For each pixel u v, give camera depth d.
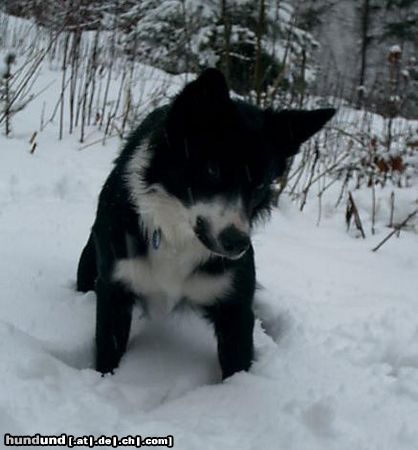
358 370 1.33
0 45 3.41
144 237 1.26
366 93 4.12
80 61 3.09
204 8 3.77
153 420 1.09
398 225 2.20
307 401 1.17
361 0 6.94
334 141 3.21
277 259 1.89
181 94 1.17
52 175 2.14
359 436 1.08
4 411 0.99
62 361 1.29
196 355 1.41
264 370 1.31
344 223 2.28
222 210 1.17
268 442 1.05
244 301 1.30
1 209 1.87
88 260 1.49
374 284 1.81
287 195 2.46
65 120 2.74
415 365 1.41
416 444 1.08
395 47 3.02
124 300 1.32
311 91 4.05
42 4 3.59
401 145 3.09
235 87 3.41
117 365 1.33
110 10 3.90
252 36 3.48
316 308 1.62
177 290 1.31
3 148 2.28
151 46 3.98
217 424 1.09
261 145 1.21
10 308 1.40
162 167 1.22
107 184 1.33
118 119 2.80
